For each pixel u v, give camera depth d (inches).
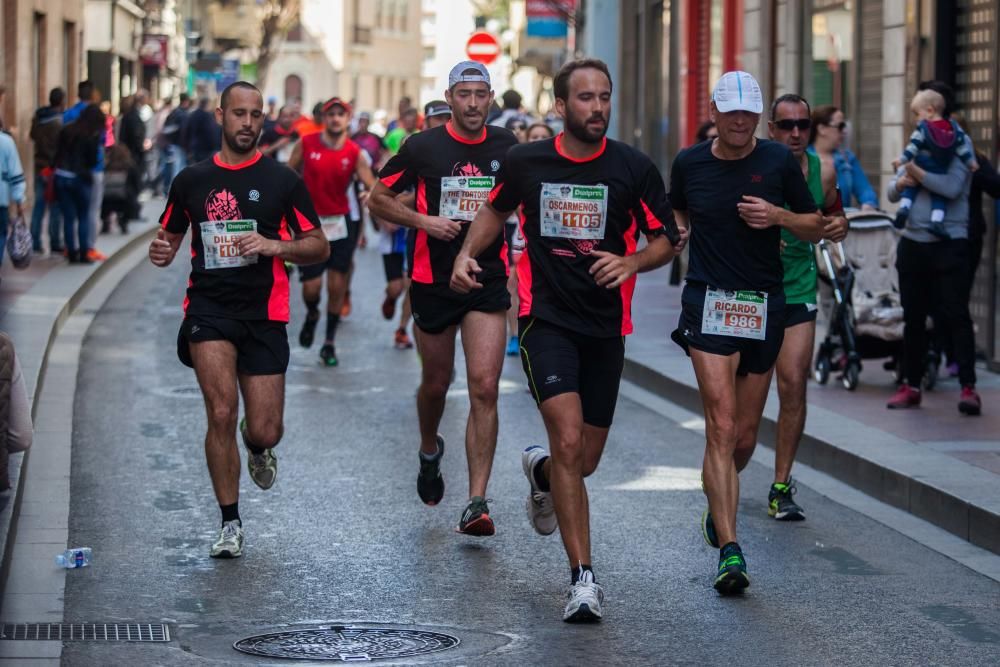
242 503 444.5
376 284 1096.8
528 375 344.2
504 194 349.7
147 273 1118.4
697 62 1278.3
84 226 1068.5
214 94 2527.1
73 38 1721.2
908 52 781.3
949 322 553.6
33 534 402.3
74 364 700.0
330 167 709.3
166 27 2763.3
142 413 585.9
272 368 390.3
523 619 335.6
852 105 872.9
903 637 324.5
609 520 429.4
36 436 532.1
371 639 319.6
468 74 415.2
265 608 342.0
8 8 1381.6
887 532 421.4
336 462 503.2
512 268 759.7
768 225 358.6
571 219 341.4
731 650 314.2
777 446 436.1
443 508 442.9
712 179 366.6
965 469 452.8
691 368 670.5
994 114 693.3
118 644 313.7
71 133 1054.4
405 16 5083.7
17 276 974.4
